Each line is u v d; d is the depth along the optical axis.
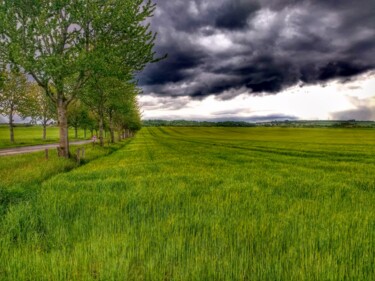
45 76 18.95
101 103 40.12
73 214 7.21
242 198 8.85
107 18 19.23
